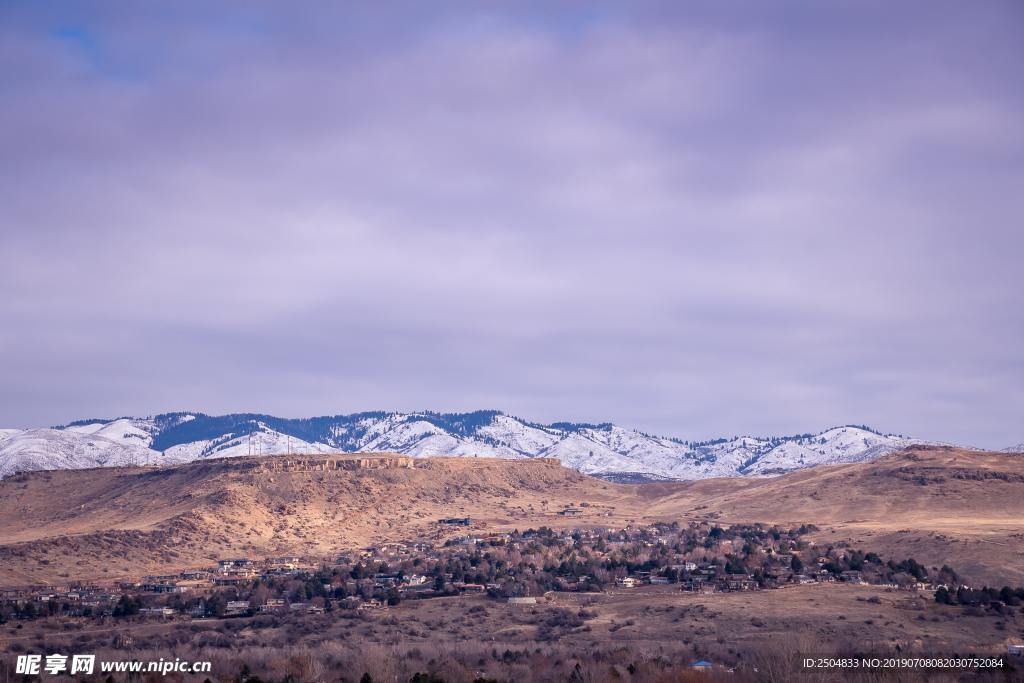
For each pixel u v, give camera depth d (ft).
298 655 565.53
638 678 506.89
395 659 562.66
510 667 546.26
